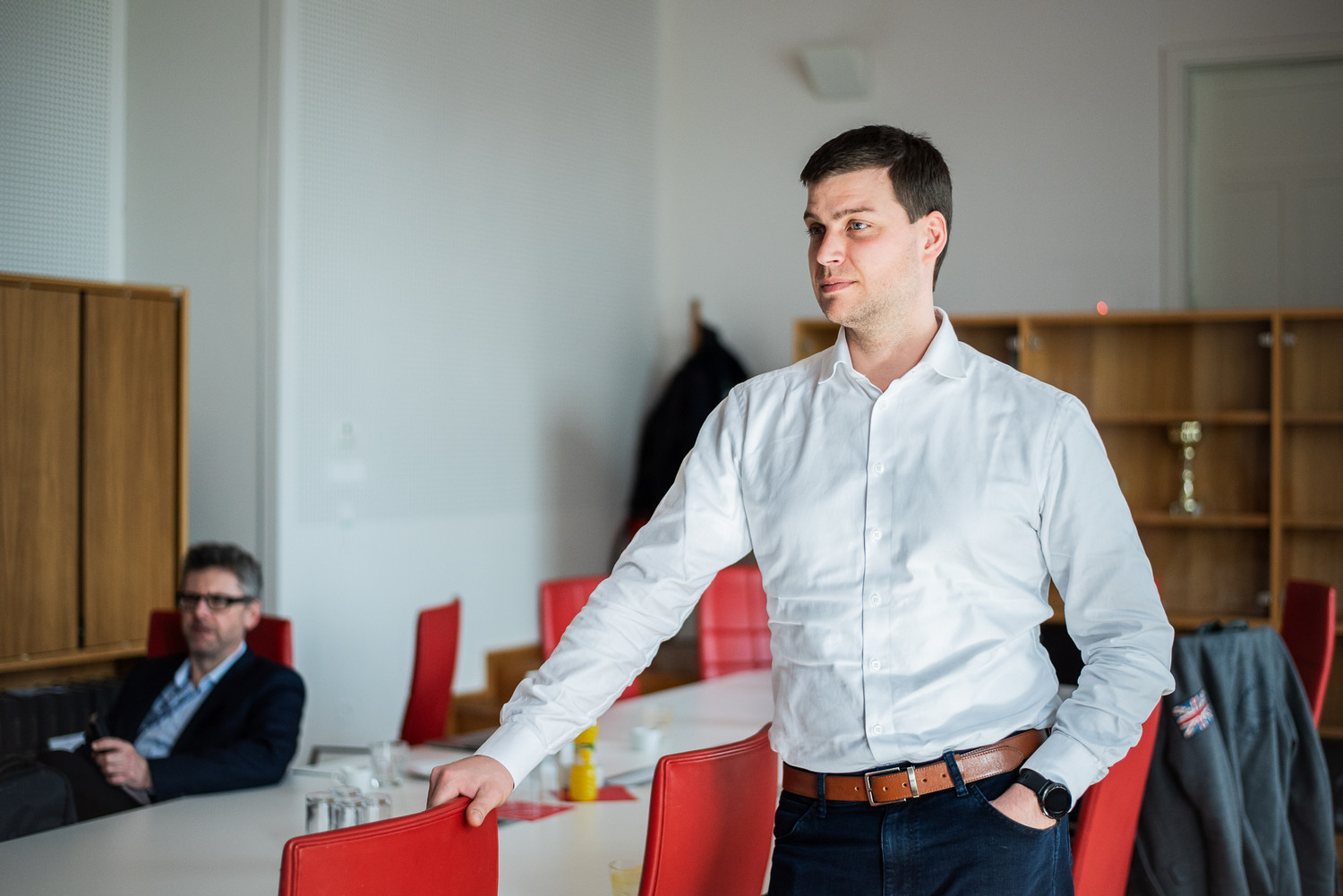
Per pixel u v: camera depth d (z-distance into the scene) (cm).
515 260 547
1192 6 553
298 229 439
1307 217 545
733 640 422
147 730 299
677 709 336
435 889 135
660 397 629
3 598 362
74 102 440
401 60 484
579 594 405
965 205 589
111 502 389
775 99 631
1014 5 581
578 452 589
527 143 554
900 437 149
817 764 147
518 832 218
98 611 385
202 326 446
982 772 141
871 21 608
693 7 649
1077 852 191
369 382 470
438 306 504
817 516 150
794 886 146
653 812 154
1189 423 522
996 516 144
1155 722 208
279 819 229
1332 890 295
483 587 531
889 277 149
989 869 137
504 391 541
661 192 654
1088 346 555
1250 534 532
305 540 443
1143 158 560
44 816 233
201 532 447
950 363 150
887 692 143
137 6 456
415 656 345
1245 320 531
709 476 162
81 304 381
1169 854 268
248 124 438
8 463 363
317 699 447
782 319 631
